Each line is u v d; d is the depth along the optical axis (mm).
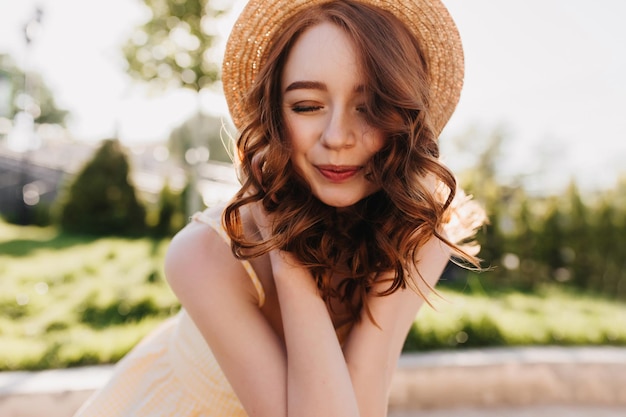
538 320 3555
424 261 1229
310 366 957
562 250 6598
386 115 957
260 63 1148
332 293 1103
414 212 1030
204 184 9594
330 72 932
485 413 2629
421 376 2674
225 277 1035
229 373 1034
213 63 7109
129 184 9805
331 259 1080
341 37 942
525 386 2750
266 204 1053
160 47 7047
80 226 9570
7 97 21906
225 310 1022
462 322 3133
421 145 1061
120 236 9391
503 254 6609
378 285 1119
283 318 1018
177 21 6879
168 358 1281
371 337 1080
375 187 1047
